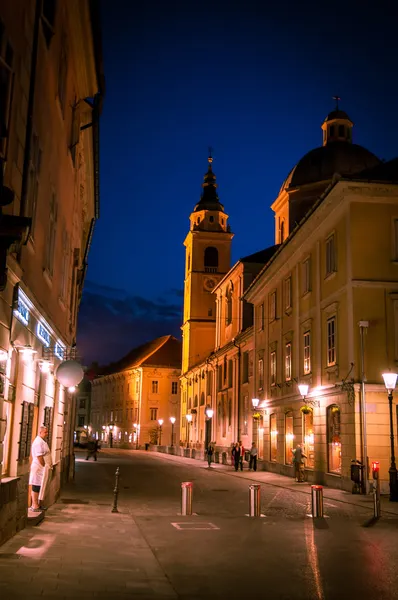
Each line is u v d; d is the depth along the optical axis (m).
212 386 58.53
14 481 10.41
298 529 13.91
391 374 20.67
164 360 91.88
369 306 24.97
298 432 31.73
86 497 20.50
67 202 16.88
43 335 13.37
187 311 73.56
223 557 10.53
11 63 8.94
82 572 8.72
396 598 8.05
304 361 31.34
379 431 23.73
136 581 8.38
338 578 9.12
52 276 14.59
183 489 16.58
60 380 14.12
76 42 15.54
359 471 22.84
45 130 12.20
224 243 73.31
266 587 8.48
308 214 29.28
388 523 15.20
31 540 10.86
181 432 73.62
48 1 12.17
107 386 107.38
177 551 11.02
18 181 9.74
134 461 49.25
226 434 51.50
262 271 39.19
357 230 25.45
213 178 77.06
